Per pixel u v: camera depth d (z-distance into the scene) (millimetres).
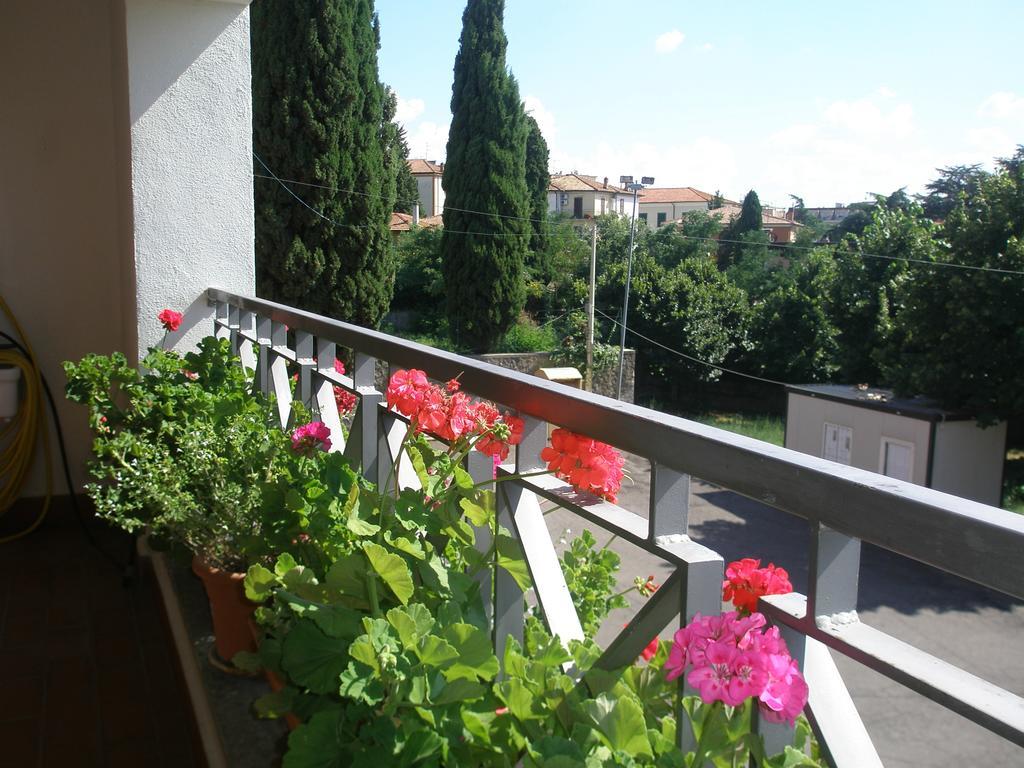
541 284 21469
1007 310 11938
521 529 1217
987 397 11516
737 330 21125
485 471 1395
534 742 877
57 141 3570
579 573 1731
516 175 17969
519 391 1168
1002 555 524
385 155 11531
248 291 3268
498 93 17516
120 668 2383
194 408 2193
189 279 3170
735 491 764
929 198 26656
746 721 801
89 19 3559
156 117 3066
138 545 2969
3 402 3484
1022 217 12609
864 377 17672
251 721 1635
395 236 21125
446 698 934
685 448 829
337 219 10875
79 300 3674
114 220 3689
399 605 1222
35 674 2344
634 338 21141
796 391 12219
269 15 10336
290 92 10430
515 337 19016
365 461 1760
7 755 1959
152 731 2064
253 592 1243
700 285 21234
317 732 1000
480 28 17469
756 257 27609
